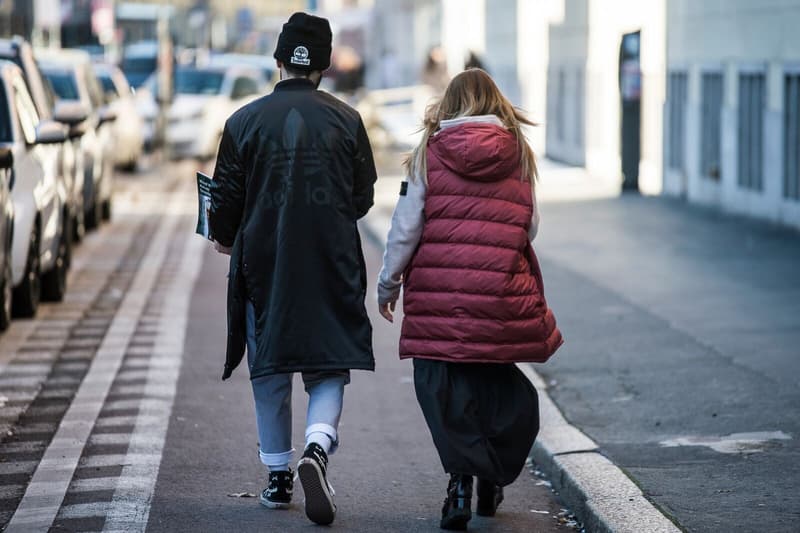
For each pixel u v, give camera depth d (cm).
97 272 2433
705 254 2472
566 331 1777
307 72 1010
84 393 1462
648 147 3722
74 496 1075
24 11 6662
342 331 991
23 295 1902
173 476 1144
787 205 2794
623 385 1464
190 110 4784
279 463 1048
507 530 1017
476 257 965
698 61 3316
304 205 984
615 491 1037
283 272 984
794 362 1547
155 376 1553
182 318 1955
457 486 988
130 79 5716
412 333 974
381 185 4056
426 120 996
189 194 3969
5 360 1641
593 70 4281
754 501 1005
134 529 988
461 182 971
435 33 8081
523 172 987
